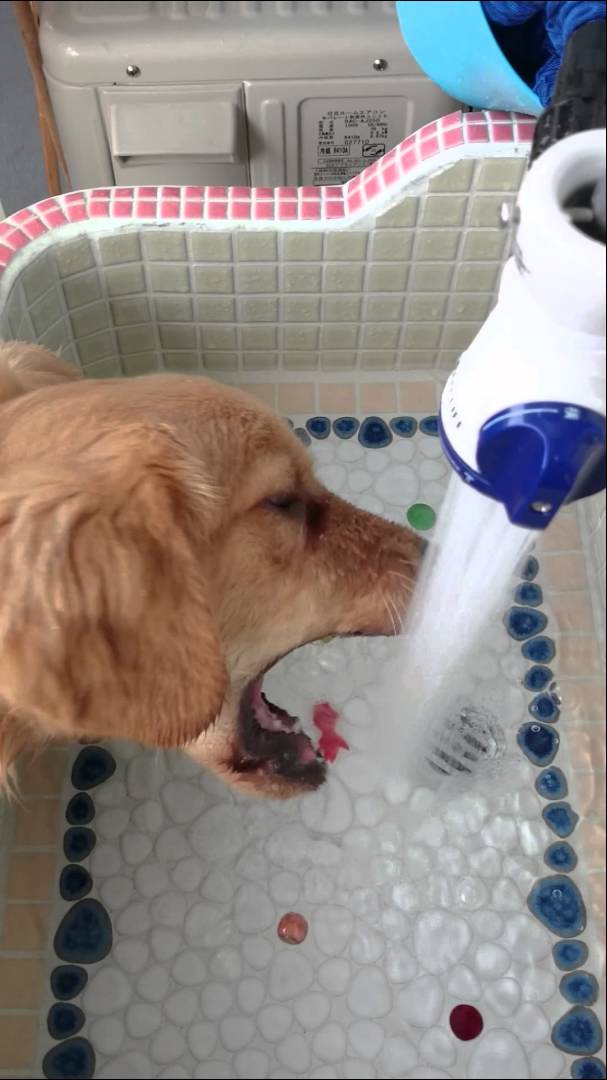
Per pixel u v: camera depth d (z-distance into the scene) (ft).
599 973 3.72
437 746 4.19
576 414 2.20
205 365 5.15
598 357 2.16
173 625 2.58
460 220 4.37
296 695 4.36
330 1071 3.57
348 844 4.02
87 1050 3.60
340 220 4.38
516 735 4.23
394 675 4.30
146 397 2.95
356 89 4.48
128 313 4.79
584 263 1.95
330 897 3.91
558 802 4.09
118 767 4.19
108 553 2.49
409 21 3.49
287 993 3.72
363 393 5.18
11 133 5.42
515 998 3.69
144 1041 3.62
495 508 2.83
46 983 3.72
